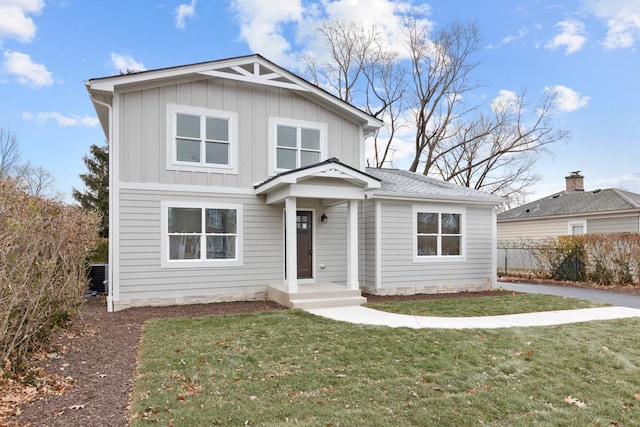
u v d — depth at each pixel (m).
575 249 16.12
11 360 4.50
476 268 13.12
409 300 10.70
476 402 4.10
